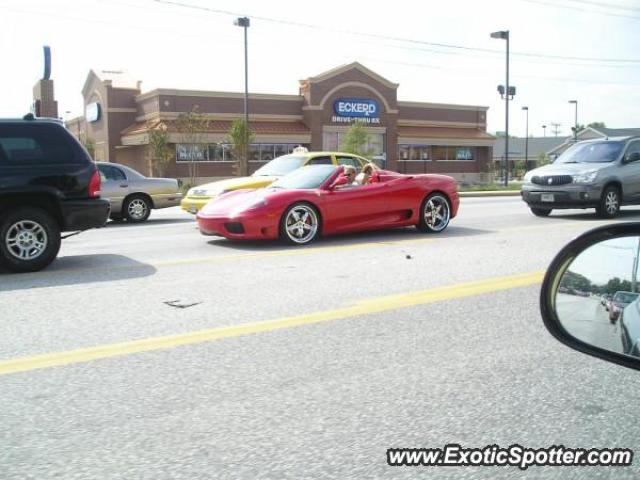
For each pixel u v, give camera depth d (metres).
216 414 3.24
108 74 46.25
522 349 4.30
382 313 5.22
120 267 7.39
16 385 3.65
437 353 4.21
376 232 10.65
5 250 7.01
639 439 2.98
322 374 3.82
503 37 33.84
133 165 44.31
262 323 4.91
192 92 40.66
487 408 3.33
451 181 10.69
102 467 2.71
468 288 6.13
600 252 2.28
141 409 3.31
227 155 41.12
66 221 7.41
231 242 9.59
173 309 5.36
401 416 3.23
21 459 2.78
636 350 2.14
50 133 7.46
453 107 52.94
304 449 2.87
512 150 90.06
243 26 31.11
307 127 44.56
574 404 3.38
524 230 10.83
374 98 46.66
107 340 4.49
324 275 6.82
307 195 9.10
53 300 5.71
